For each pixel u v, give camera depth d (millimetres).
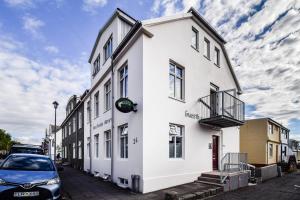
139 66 10398
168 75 11297
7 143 63875
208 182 11430
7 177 6293
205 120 12859
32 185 6234
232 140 16578
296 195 10484
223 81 16594
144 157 9617
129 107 10156
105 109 15422
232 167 13688
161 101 10750
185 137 11945
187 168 11750
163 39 11258
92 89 18219
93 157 17281
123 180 11445
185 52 12672
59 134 40094
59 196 6711
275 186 13078
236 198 9445
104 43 16312
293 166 25609
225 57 17219
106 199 8391
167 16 11398
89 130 19109
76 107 23969
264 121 24672
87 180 13500
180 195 8664
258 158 24391
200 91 13625
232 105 15641
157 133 10328
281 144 29094
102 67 16344
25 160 7719
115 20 14594
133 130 10492
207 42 15438
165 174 10438
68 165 27562
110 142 14125
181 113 11859
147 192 9453
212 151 14219
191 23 13492
